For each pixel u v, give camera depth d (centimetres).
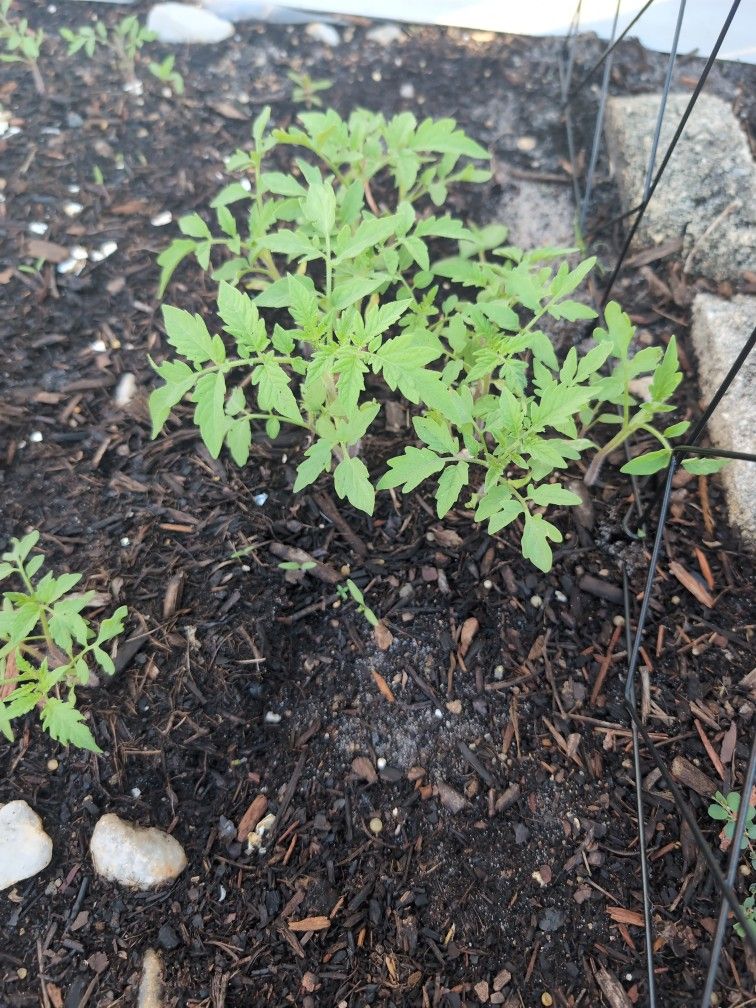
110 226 56
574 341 52
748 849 37
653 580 42
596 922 35
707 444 47
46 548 45
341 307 36
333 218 38
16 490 46
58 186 58
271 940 35
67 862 37
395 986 34
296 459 48
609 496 46
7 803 38
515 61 65
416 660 42
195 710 40
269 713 41
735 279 52
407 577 44
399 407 49
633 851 37
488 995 34
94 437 48
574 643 42
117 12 69
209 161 60
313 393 40
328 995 34
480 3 69
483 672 41
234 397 42
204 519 46
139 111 62
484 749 39
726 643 42
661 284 53
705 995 27
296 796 39
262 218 44
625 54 64
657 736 39
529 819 38
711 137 56
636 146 57
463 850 37
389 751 40
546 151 60
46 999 34
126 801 38
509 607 43
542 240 56
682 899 36
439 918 36
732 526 45
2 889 36
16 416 49
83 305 53
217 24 67
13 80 64
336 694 41
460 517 46
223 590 43
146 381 50
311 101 63
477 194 58
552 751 39
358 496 37
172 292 54
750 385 47
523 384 41
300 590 44
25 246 55
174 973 35
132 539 45
